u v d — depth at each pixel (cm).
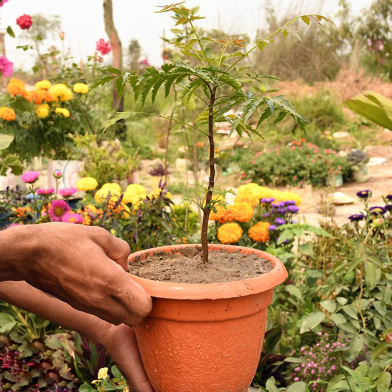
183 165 771
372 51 1488
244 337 98
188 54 111
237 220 211
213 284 94
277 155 703
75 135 405
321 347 159
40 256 83
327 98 1077
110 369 167
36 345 191
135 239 202
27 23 485
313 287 202
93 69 509
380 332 165
